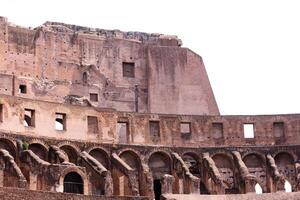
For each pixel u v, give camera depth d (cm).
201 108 12006
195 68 12225
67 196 7844
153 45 12169
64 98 11125
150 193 9519
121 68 11888
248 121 10669
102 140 9862
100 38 11881
